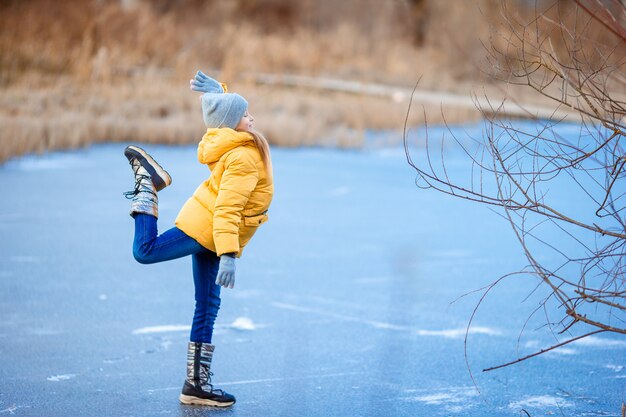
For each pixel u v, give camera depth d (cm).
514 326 695
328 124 2425
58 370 575
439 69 3459
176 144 2008
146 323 696
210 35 3206
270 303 761
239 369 582
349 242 1037
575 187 1488
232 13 3897
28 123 1839
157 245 486
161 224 1093
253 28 3881
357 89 2908
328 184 1534
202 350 510
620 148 446
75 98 2245
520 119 1332
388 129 2417
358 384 553
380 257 955
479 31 3388
